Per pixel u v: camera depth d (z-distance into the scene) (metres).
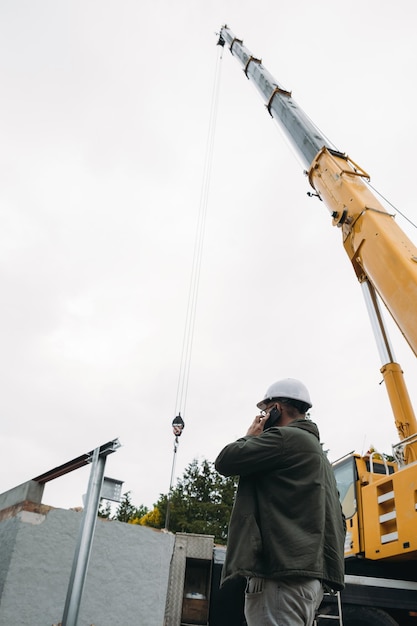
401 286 5.49
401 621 5.50
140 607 4.72
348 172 7.46
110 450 3.09
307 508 2.02
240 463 2.13
